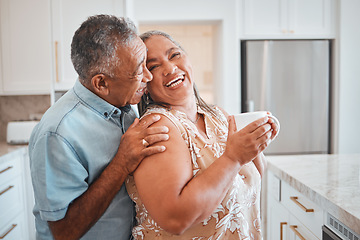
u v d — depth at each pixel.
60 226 0.94
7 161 2.33
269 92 3.81
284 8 3.73
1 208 2.19
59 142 0.92
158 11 3.71
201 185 0.83
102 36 0.90
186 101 1.03
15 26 2.92
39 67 2.94
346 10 3.72
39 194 0.92
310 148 3.91
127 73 0.93
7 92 2.95
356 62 3.79
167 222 0.82
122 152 0.92
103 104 1.00
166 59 0.99
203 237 0.96
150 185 0.85
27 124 2.82
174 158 0.86
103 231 1.00
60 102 1.02
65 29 2.93
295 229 1.56
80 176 0.94
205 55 5.45
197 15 3.72
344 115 3.83
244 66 3.81
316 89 3.84
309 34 3.76
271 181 1.88
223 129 1.07
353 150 3.87
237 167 0.86
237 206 0.97
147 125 0.93
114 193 0.94
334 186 1.40
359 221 1.06
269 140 0.87
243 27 3.74
